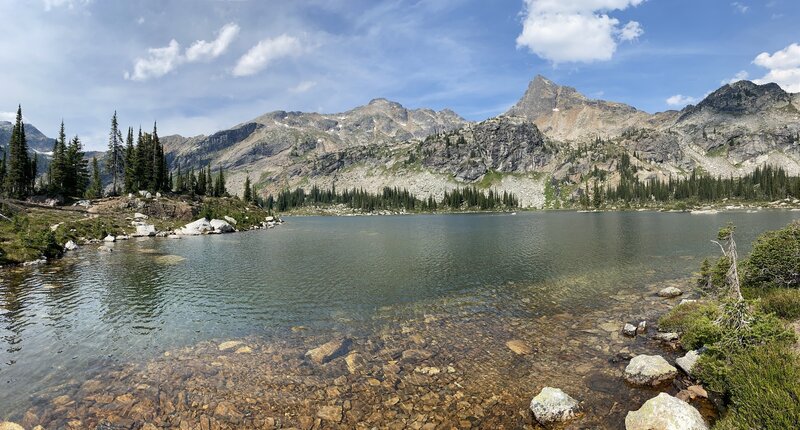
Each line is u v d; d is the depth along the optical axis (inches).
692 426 412.2
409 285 1261.1
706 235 2508.6
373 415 492.4
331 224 5221.5
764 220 3602.4
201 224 3324.3
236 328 848.9
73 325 864.3
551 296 1098.1
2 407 515.2
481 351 703.7
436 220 5925.2
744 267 958.4
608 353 682.2
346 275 1434.5
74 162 4143.7
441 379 591.8
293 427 466.6
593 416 479.8
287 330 836.0
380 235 3176.7
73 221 2571.4
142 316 934.4
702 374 531.8
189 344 751.7
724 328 551.8
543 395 501.4
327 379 593.3
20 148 3649.1
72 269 1505.9
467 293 1148.5
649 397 521.7
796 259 860.0
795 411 362.3
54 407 514.6
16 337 787.4
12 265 1555.1
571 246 2122.3
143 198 3634.4
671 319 791.7
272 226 4640.8
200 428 465.1
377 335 797.9
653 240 2313.0
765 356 462.3
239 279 1362.0
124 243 2378.2
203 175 5561.0
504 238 2669.8
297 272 1497.3
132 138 4660.4
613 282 1249.4
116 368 637.9
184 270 1533.0
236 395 543.8
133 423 477.1
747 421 392.5
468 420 481.4
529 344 735.1
